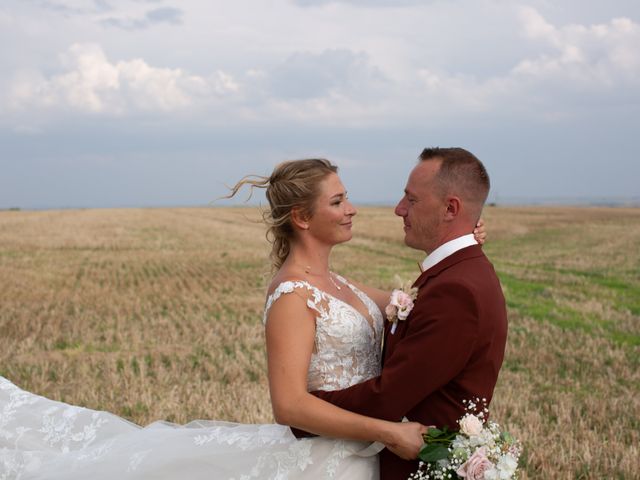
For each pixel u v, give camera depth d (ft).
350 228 10.80
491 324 9.33
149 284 64.49
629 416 23.93
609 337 39.27
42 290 59.57
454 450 8.85
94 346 36.55
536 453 19.30
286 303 9.96
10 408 13.46
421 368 9.13
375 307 11.54
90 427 12.91
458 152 9.98
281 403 9.63
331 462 9.93
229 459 10.57
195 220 193.77
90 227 156.66
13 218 198.29
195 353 34.50
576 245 111.75
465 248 9.77
